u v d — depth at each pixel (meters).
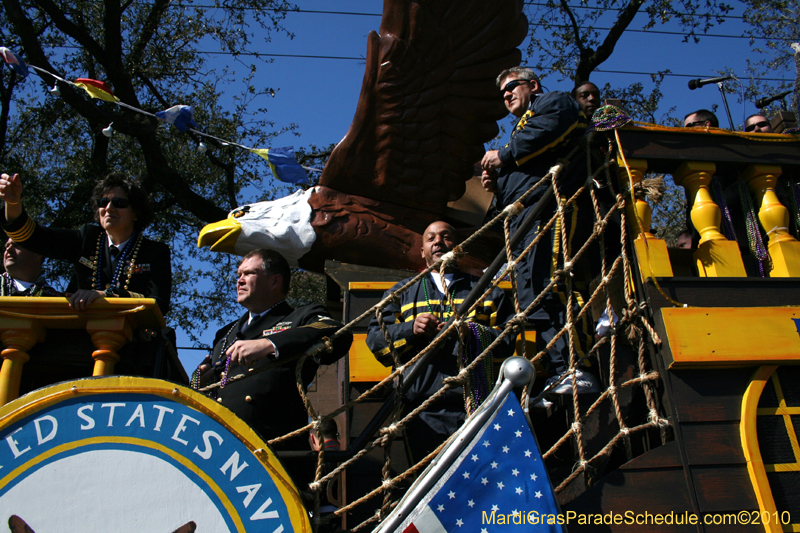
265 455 2.45
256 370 2.77
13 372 2.66
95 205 3.45
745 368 3.00
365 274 4.86
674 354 2.92
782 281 3.19
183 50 12.09
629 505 2.73
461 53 5.30
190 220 13.05
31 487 2.33
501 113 5.31
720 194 3.57
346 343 2.92
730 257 3.30
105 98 4.26
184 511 2.35
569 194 3.55
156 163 11.01
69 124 12.45
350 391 3.73
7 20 11.34
